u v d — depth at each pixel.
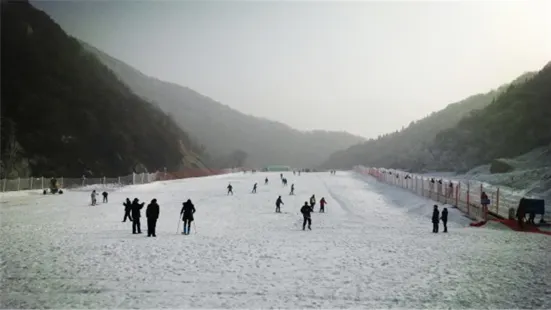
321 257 19.62
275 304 12.60
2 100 93.19
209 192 67.06
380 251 21.30
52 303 12.52
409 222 35.94
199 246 22.47
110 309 12.03
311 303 12.71
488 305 12.62
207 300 12.92
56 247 21.70
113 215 37.81
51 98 100.81
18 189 61.53
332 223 35.12
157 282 14.94
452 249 21.91
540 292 13.91
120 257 19.20
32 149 87.69
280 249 21.80
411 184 58.62
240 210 44.91
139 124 121.44
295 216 40.09
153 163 114.69
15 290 13.86
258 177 112.12
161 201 52.72
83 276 15.70
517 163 68.25
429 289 14.24
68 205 46.03
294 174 127.19
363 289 14.20
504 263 18.30
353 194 63.34
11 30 105.44
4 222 32.69
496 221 33.06
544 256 19.89
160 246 22.25
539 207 30.72
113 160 100.50
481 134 107.12
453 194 42.06
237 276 15.88
